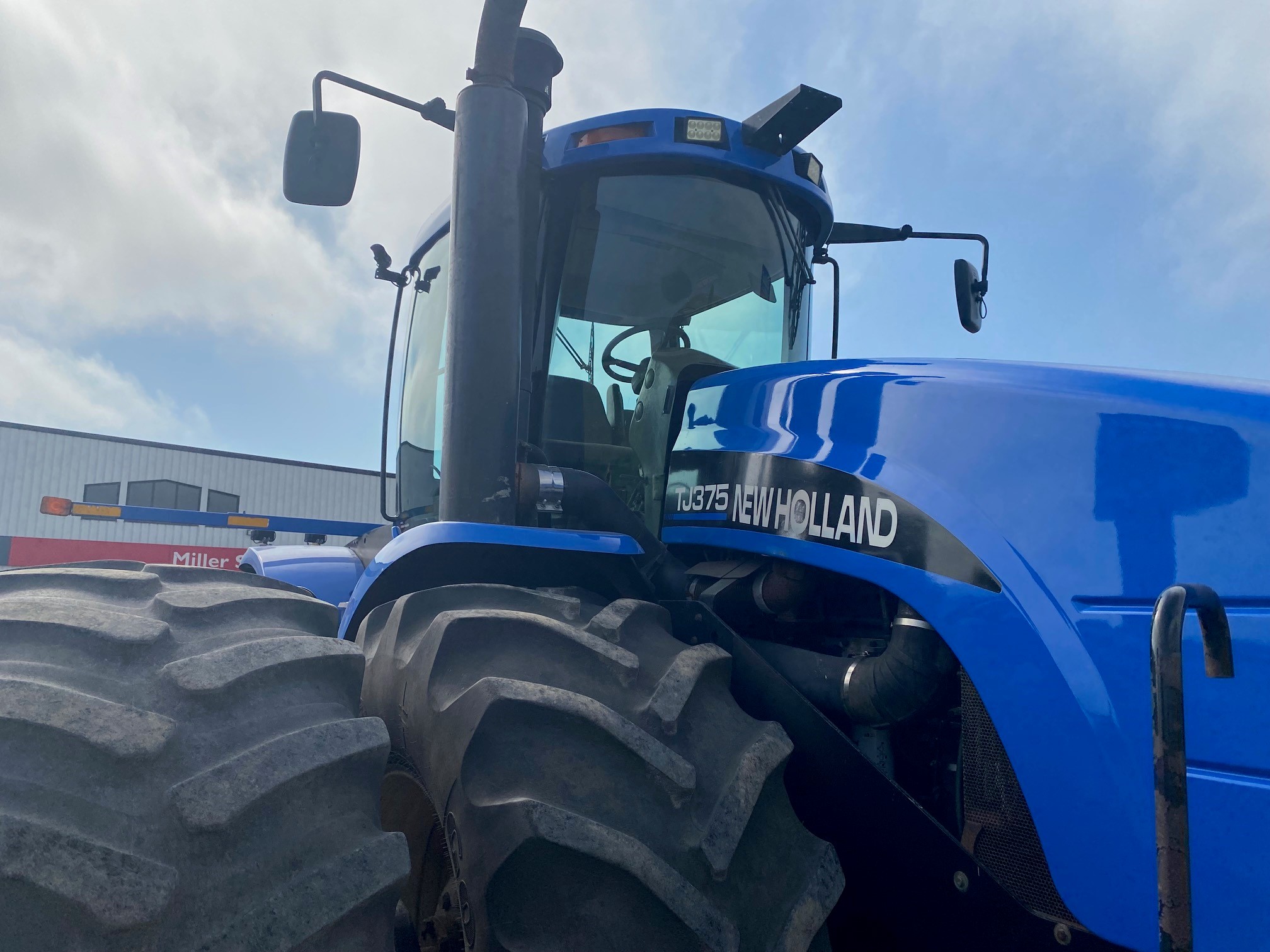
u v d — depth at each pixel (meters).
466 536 1.75
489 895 1.18
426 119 2.19
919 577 1.44
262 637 1.41
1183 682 1.11
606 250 2.23
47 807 1.03
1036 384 1.43
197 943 1.00
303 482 23.41
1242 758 1.09
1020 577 1.33
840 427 1.68
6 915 0.97
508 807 1.20
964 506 1.42
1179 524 1.20
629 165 2.22
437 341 2.76
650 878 1.15
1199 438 1.21
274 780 1.12
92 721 1.10
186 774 1.10
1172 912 0.93
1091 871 1.20
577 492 1.93
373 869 1.15
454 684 1.39
